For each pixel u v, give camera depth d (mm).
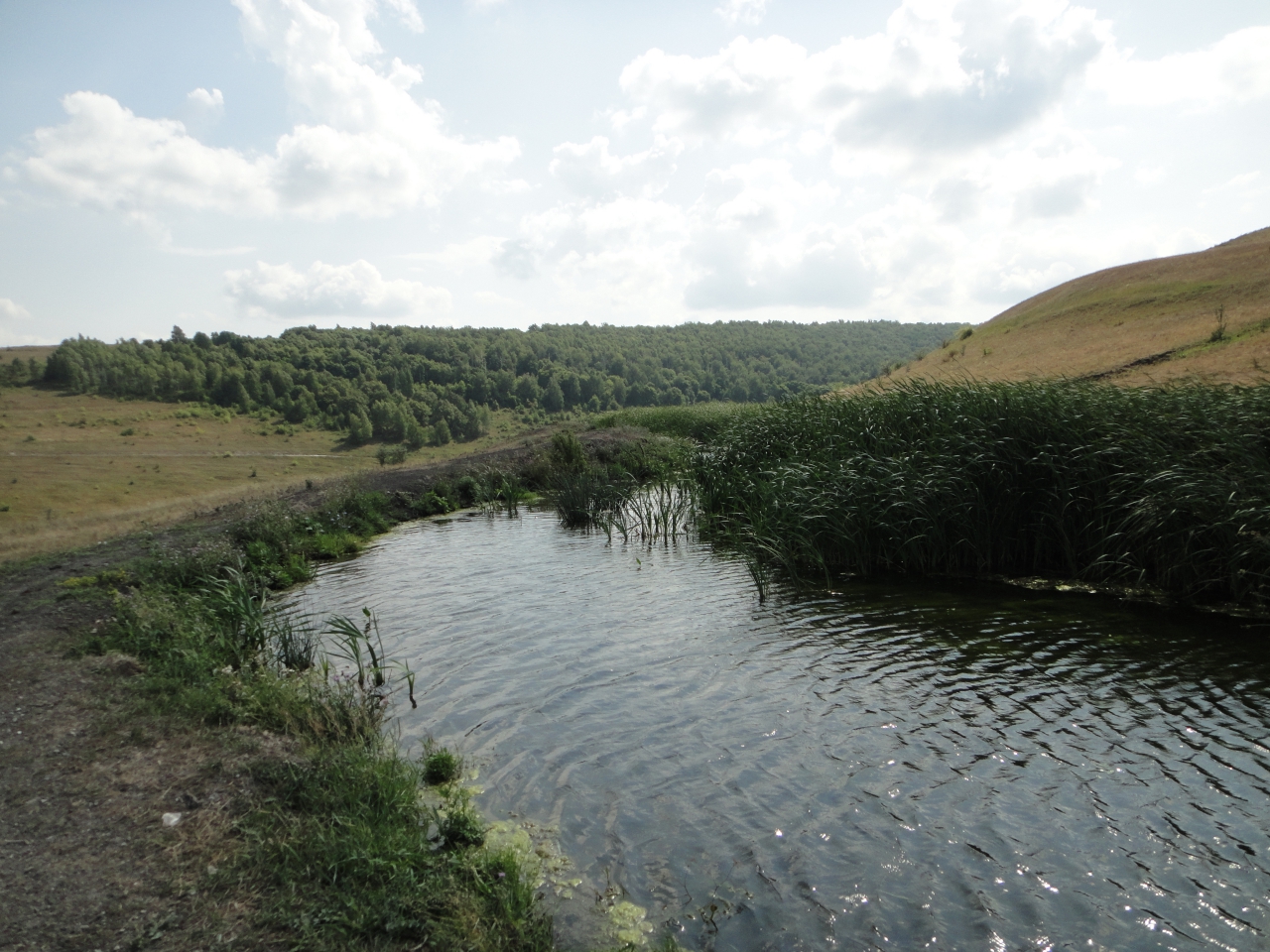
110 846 4090
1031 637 7812
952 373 37875
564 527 16141
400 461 71562
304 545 14141
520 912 3764
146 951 3262
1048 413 10898
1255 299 33688
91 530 18109
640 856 4395
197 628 8031
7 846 4094
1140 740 5578
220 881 3779
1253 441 9281
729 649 7883
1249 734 5586
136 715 5953
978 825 4613
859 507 11094
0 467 94438
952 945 3613
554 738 5988
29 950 3242
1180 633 7719
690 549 13016
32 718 5926
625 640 8328
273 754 5266
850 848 4418
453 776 5402
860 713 6230
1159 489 9352
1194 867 4145
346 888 3750
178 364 165125
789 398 17219
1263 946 3545
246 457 119500
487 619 9344
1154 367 26672
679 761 5551
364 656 8086
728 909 3908
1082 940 3625
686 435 31016
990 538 10664
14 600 10078
